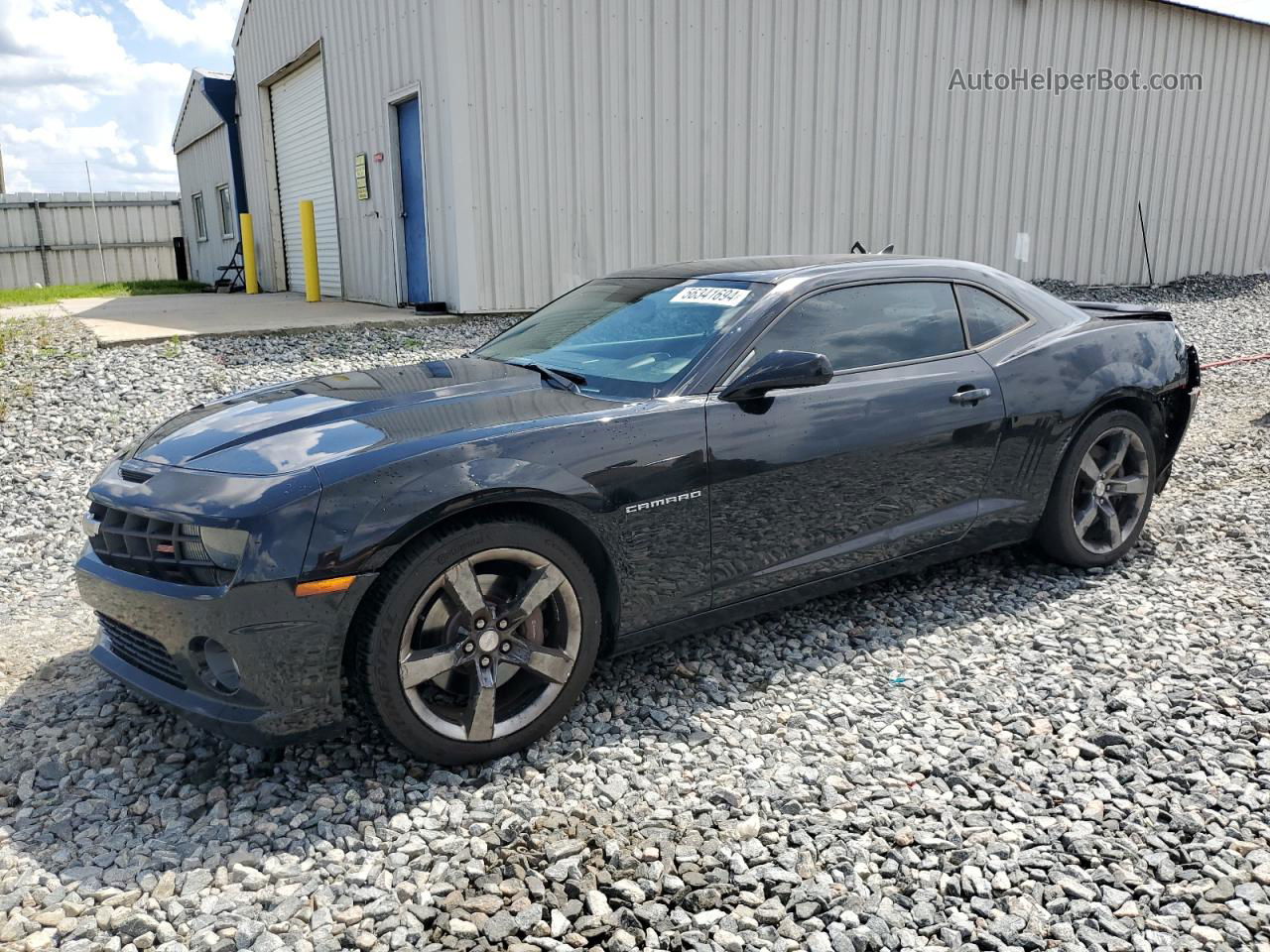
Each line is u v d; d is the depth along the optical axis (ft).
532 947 7.02
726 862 7.94
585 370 11.57
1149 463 14.55
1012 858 7.95
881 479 11.84
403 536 8.57
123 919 7.28
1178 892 7.51
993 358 13.00
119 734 10.12
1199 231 52.60
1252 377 29.14
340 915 7.37
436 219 33.71
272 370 26.16
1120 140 48.01
